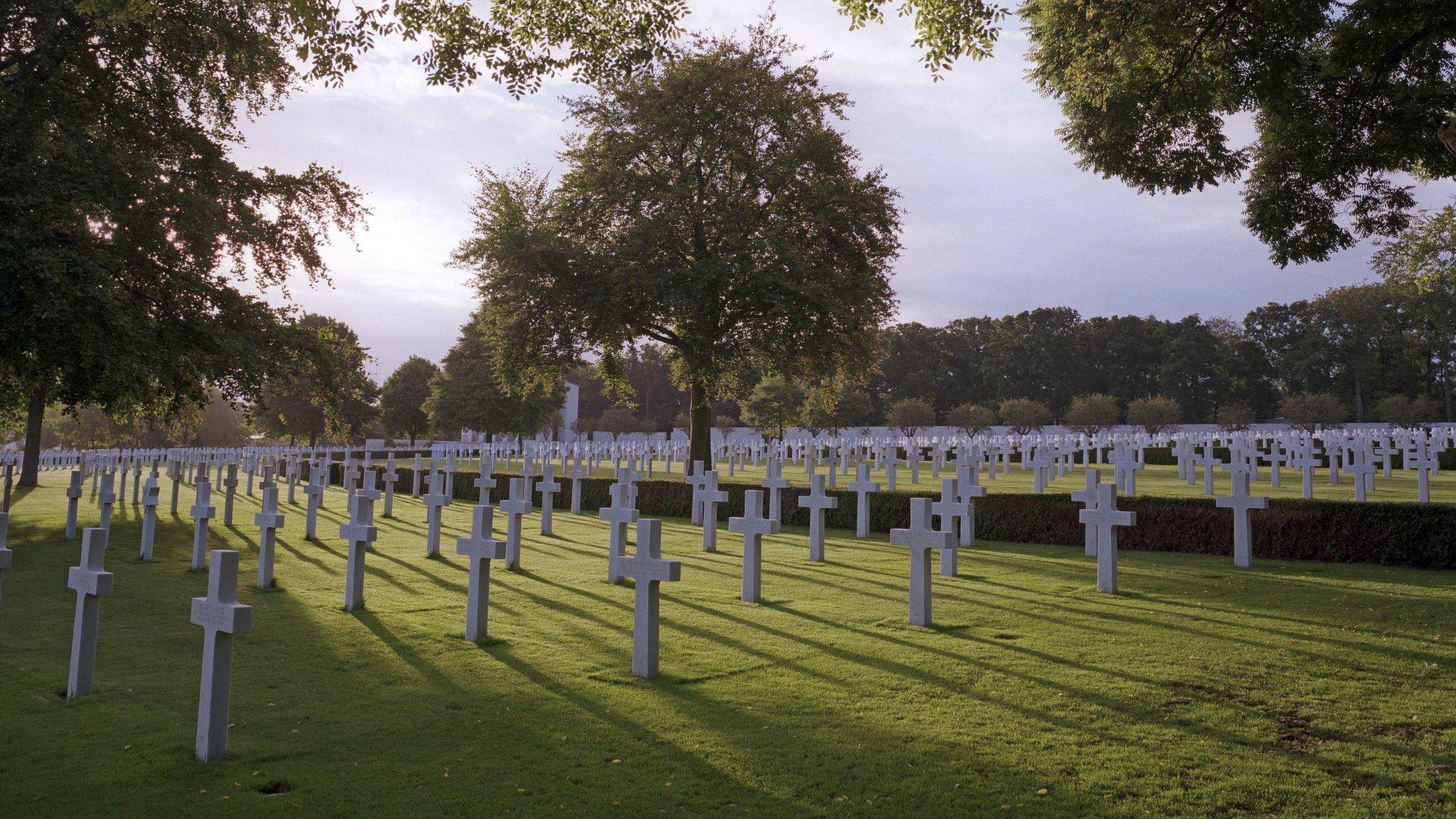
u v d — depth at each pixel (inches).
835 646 265.9
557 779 163.0
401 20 354.0
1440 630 279.0
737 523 342.3
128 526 608.7
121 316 455.8
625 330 991.0
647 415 3388.3
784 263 927.0
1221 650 258.8
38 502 823.7
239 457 1325.0
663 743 182.2
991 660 248.8
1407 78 474.3
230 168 590.2
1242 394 2701.8
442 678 228.5
